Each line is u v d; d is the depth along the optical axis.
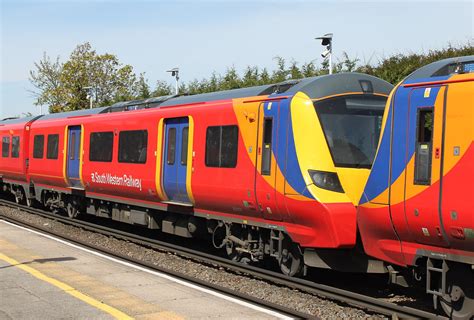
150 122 12.41
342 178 8.47
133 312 6.64
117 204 14.60
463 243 6.08
